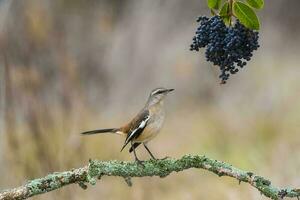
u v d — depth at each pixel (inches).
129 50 937.5
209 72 888.9
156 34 964.0
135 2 1000.9
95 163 241.1
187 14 1002.1
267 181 219.3
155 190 546.0
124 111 829.8
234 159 622.8
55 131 548.7
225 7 220.1
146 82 913.5
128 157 629.6
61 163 507.5
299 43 1059.9
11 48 615.8
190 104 863.1
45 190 239.5
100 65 900.0
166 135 738.2
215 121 749.3
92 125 697.0
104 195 533.3
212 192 533.6
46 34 677.3
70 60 636.7
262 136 685.3
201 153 661.9
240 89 872.9
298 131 673.6
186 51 938.1
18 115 550.6
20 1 710.5
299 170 514.3
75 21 900.0
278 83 866.1
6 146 524.4
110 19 860.6
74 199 477.7
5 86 544.1
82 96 613.9
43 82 599.8
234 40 218.2
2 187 501.7
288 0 1116.5
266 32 1076.5
